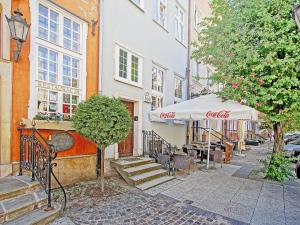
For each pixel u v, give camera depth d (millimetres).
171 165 8383
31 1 5594
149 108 10242
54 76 6281
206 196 6020
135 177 6824
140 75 9680
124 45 8656
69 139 6395
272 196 6180
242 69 7582
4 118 5020
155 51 10852
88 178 6945
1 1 5000
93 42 7316
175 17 13109
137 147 9414
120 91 8484
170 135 12117
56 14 6367
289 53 7145
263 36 7172
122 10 8602
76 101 6859
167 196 5922
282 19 7078
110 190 6137
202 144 12117
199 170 9336
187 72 14336
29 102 5543
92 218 4465
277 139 8344
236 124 23422
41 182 4602
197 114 8008
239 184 7312
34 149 4805
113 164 7555
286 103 7195
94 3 7348
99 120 5418
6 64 5074
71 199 5359
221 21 8547
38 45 5844
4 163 5039
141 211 4914
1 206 3852
